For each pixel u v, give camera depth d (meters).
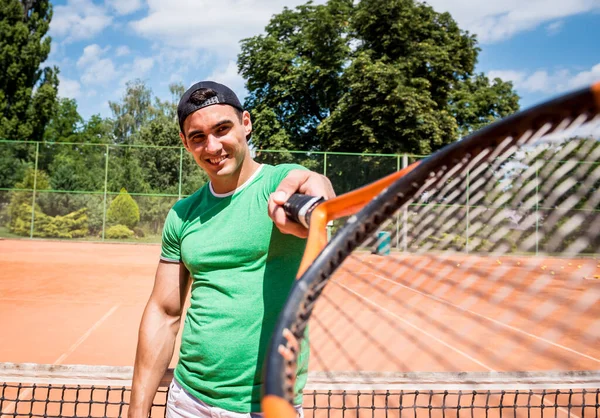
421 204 0.88
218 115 1.42
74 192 18.03
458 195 0.79
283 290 1.45
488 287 0.81
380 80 19.27
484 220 0.76
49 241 17.61
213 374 1.45
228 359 1.43
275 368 0.62
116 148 18.53
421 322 4.60
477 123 24.69
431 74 21.62
